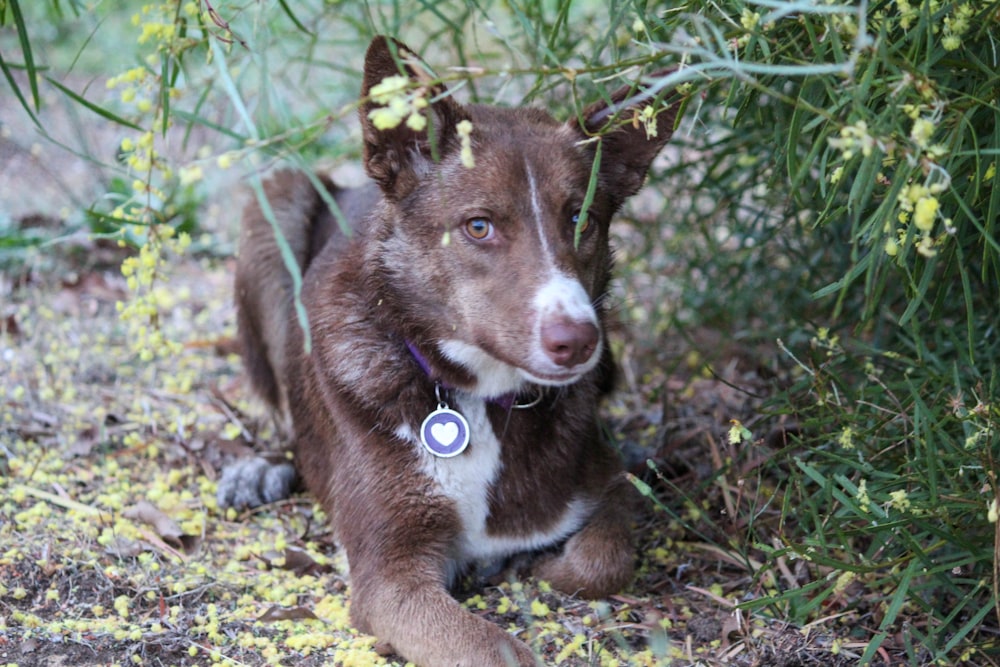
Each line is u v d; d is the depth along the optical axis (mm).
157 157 3725
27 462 4578
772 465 4191
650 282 6246
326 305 3943
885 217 2961
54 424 4922
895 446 3670
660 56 3240
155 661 3348
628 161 3830
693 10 3535
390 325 3744
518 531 3893
